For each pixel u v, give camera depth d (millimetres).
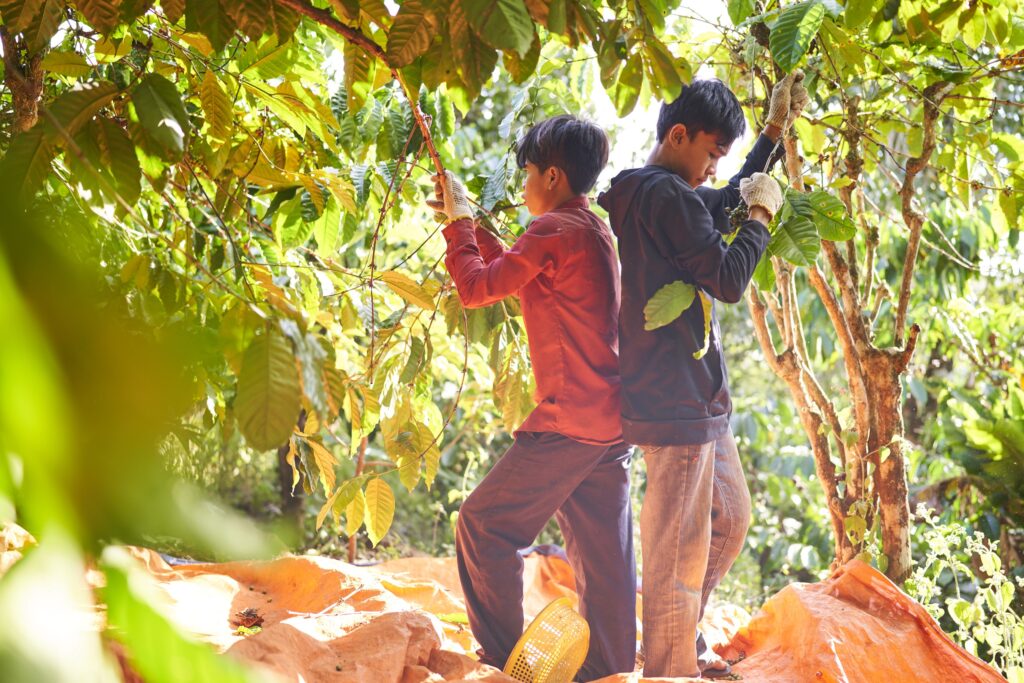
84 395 227
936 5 2400
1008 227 2842
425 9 1431
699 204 2135
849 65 2553
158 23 2107
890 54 2725
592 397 2252
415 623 2117
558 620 2166
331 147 2070
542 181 2346
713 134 2250
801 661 2361
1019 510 3734
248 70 1988
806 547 4859
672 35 2975
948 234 4379
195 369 277
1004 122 5082
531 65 1612
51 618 219
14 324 217
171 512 235
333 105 2594
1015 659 2643
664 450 2199
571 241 2232
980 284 5582
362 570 2879
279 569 2826
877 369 2816
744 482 2490
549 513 2314
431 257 3389
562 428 2254
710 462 2238
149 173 1570
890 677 2285
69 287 235
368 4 1651
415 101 1754
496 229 2531
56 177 2033
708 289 2090
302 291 2756
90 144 1408
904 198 2803
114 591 265
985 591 2760
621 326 2229
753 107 2889
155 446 236
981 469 3826
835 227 2023
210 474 4133
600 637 2387
